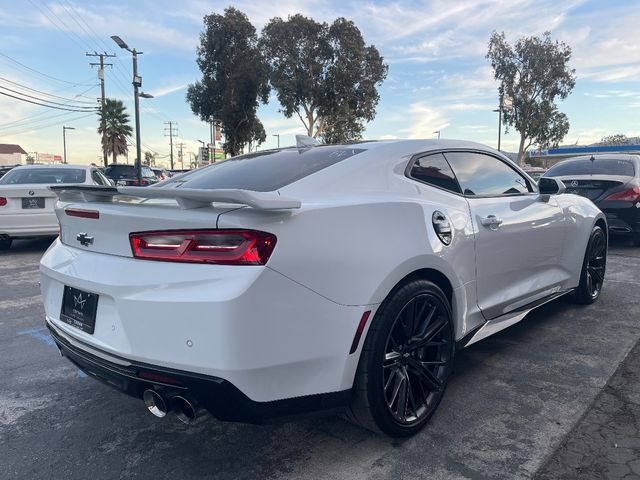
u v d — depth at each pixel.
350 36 32.50
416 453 2.53
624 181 7.88
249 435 2.76
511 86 37.31
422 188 2.97
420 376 2.72
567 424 2.77
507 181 3.77
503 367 3.55
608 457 2.46
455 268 2.91
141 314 2.15
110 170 21.81
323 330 2.24
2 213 7.72
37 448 2.64
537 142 38.12
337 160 2.87
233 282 2.01
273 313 2.08
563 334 4.19
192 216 2.11
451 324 2.88
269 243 2.07
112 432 2.81
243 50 36.00
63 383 3.44
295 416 2.24
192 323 2.03
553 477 2.31
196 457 2.55
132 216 2.26
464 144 3.49
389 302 2.49
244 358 2.02
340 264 2.28
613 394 3.12
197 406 2.12
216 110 37.28
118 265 2.31
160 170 32.16
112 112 52.31
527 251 3.68
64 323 2.65
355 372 2.39
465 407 2.98
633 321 4.49
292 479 2.36
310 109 33.91
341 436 2.72
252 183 2.78
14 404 3.14
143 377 2.17
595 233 4.81
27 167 8.96
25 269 7.20
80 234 2.63
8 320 4.80
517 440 2.62
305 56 32.56
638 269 6.63
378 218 2.50
